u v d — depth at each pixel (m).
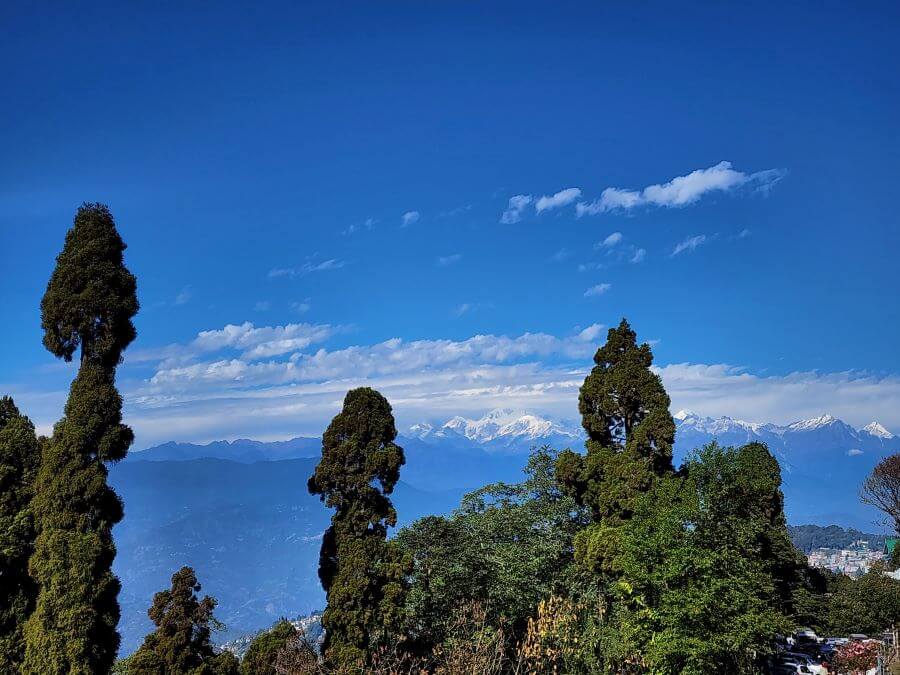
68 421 21.91
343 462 27.64
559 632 27.44
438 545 32.03
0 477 22.44
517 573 32.62
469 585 31.30
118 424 22.14
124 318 22.67
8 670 21.53
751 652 26.95
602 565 32.06
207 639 23.95
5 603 22.02
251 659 26.45
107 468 22.17
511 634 31.86
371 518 27.28
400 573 26.94
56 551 20.95
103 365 22.52
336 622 26.25
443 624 30.19
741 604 25.84
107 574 21.36
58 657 20.36
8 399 24.12
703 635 25.31
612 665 28.02
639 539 27.14
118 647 21.72
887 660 32.94
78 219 22.94
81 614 20.55
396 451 27.61
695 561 25.31
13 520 22.17
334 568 27.83
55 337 22.41
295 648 26.16
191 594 23.73
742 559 26.73
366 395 27.98
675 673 25.88
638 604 28.45
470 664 24.59
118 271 22.77
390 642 26.48
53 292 22.30
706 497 29.00
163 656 22.73
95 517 21.66
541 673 26.69
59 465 21.55
